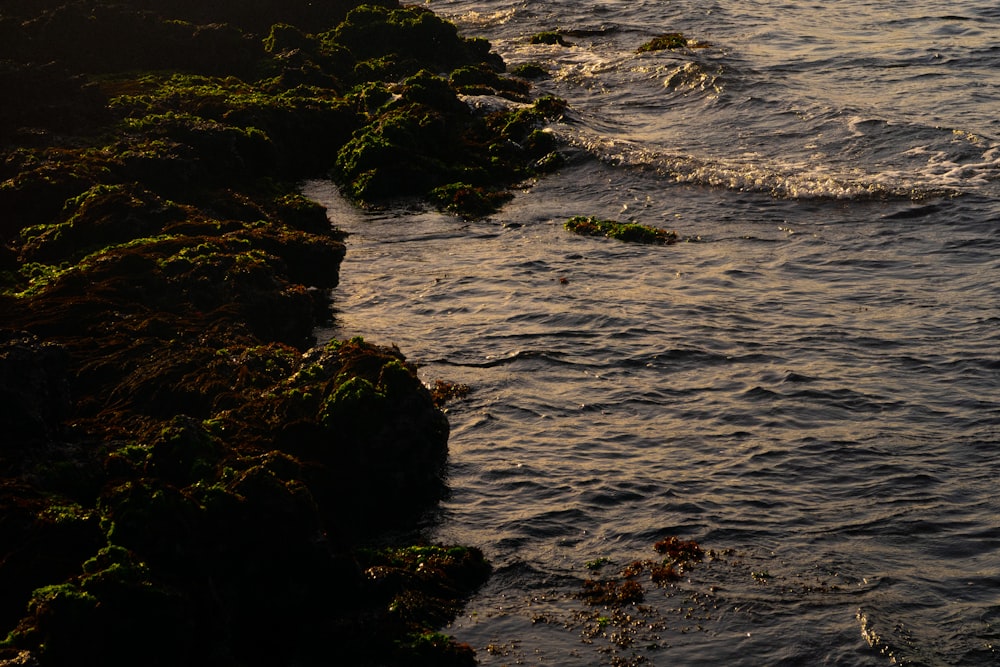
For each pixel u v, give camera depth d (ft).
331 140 121.08
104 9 137.18
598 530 52.65
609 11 193.06
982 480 55.93
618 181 109.91
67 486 47.62
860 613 45.88
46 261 77.92
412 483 56.18
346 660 43.68
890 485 55.72
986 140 111.65
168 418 58.44
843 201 100.63
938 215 95.61
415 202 107.55
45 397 51.47
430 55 154.71
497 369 70.28
